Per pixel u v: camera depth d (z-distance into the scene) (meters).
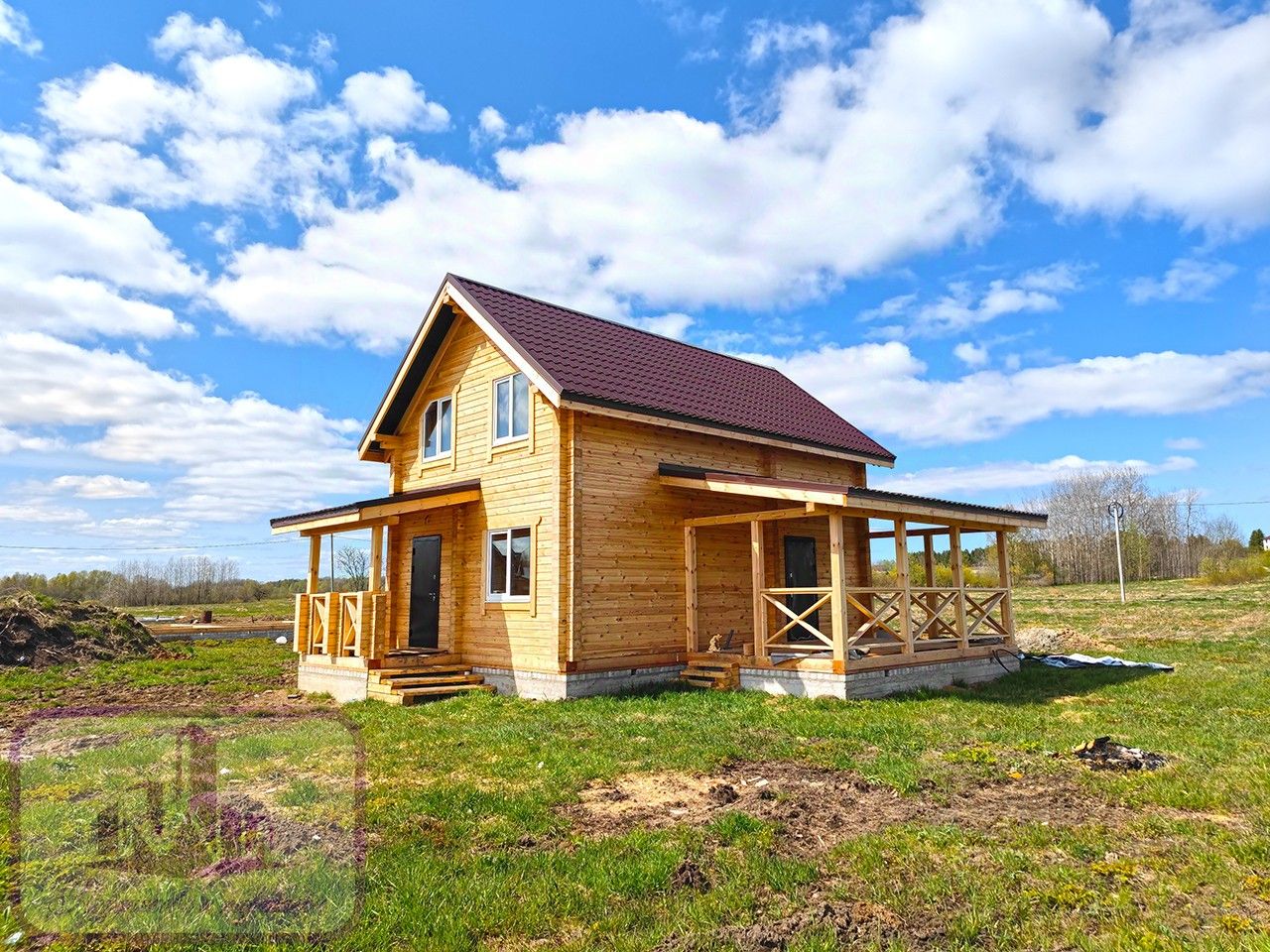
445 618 14.83
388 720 10.30
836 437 17.97
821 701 11.05
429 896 4.45
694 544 14.00
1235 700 10.81
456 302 14.59
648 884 4.64
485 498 14.21
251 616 35.75
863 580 17.98
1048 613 27.41
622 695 12.05
